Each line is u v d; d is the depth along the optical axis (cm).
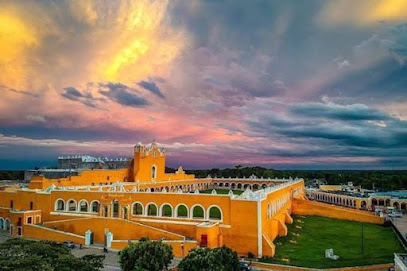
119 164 11544
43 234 7031
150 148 11438
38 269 3225
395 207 12519
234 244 6197
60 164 11756
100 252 6147
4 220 7988
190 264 4178
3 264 3178
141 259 4438
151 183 10525
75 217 7481
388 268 5300
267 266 5422
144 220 6912
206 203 6600
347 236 7800
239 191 14000
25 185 10225
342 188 17188
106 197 7262
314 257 5919
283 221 8200
